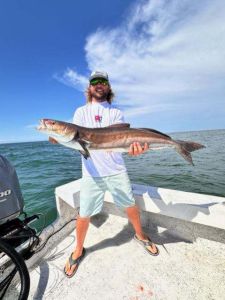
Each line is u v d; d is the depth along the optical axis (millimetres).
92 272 2207
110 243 2623
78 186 3039
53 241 2664
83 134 2154
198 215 2344
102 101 2514
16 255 1826
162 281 2049
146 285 2018
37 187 8906
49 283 2105
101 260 2355
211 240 2453
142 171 11648
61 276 2188
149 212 2873
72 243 2709
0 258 2064
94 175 2283
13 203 1894
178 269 2176
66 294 1978
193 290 1938
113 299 1901
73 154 28156
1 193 1812
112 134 2242
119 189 2357
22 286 1774
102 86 2391
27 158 22594
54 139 2125
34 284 2100
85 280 2117
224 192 7699
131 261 2318
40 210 6062
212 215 2264
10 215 1865
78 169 13609
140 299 1884
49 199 7074
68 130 2068
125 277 2121
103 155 2283
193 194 2666
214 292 1903
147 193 2736
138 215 2479
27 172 13094
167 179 9648
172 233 2719
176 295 1900
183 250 2434
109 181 2316
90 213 2344
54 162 18109
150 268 2211
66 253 2529
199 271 2137
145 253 2420
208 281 2018
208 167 12000
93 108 2438
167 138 2375
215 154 17703
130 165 14133
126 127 2324
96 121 2408
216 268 2158
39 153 31391
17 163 17703
